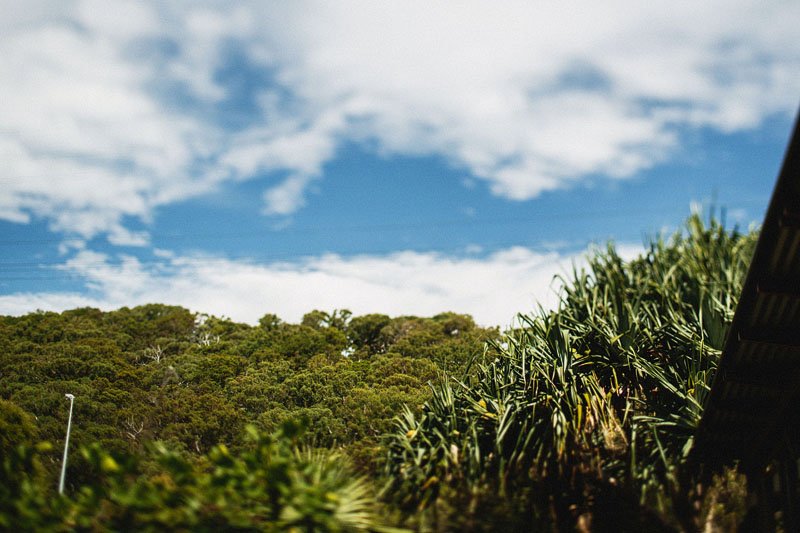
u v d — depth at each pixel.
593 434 10.16
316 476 7.62
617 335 11.45
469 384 11.98
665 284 14.93
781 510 9.06
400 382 17.52
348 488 7.97
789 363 8.38
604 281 15.52
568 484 9.55
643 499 9.17
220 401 17.92
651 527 9.15
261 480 7.26
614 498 9.44
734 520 9.27
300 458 8.35
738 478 9.71
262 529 7.05
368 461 10.22
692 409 9.91
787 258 7.49
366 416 14.43
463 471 9.64
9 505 6.97
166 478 8.28
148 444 7.62
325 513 7.21
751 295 7.87
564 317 12.26
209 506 7.13
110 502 7.16
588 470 9.73
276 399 17.94
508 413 10.24
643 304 13.61
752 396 8.89
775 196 7.02
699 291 14.70
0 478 7.64
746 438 9.46
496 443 9.76
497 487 9.49
